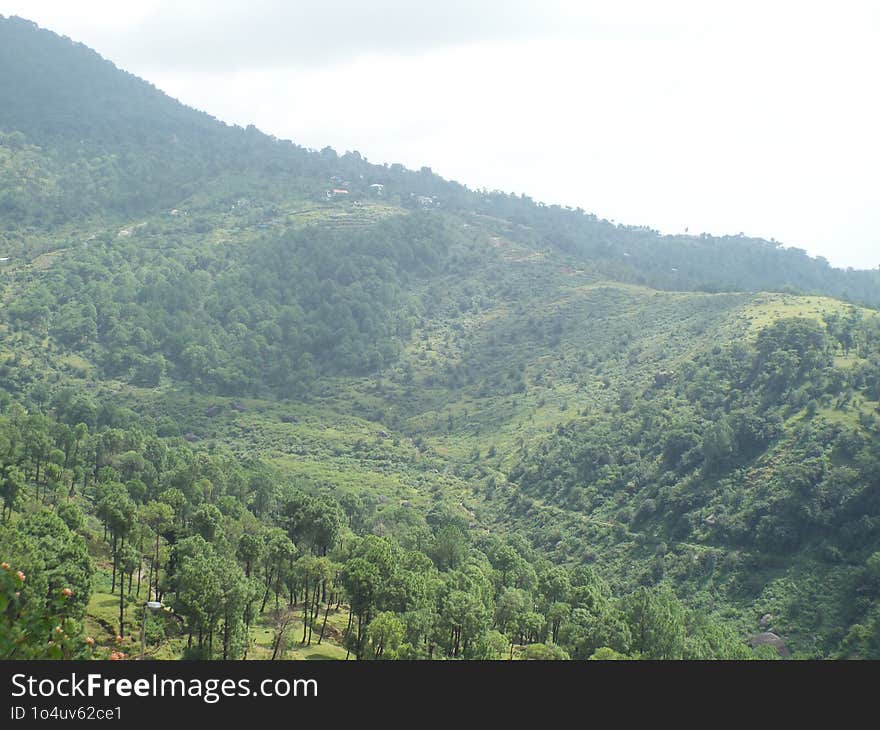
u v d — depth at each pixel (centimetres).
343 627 9669
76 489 12606
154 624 8400
